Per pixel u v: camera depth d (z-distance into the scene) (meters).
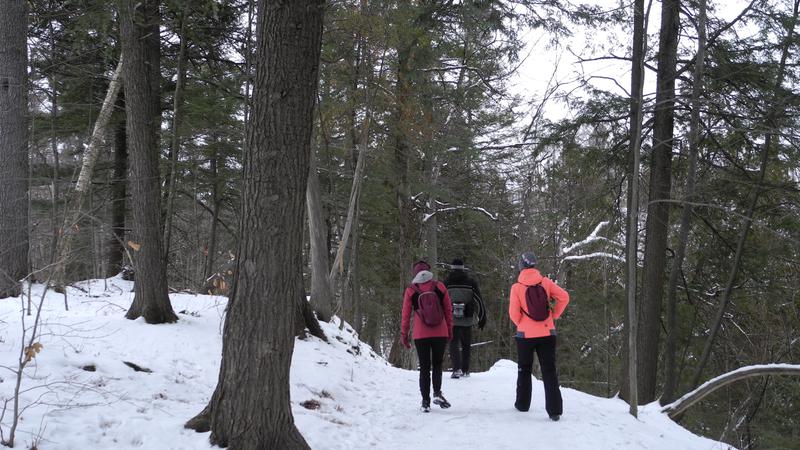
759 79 9.97
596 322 19.17
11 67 11.39
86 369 5.80
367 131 12.51
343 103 11.85
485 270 23.03
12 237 10.98
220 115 14.56
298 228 4.36
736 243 11.62
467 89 15.70
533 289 6.50
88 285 13.17
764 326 13.25
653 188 10.26
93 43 12.30
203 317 8.73
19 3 11.62
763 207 10.84
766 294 12.16
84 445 4.13
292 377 7.06
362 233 18.70
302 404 6.25
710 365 14.13
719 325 11.73
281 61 4.19
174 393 5.79
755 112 9.89
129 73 7.77
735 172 10.95
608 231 13.47
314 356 8.32
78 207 8.52
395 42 11.45
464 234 22.12
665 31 10.09
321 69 11.48
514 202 19.80
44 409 4.57
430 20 13.15
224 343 4.38
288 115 4.22
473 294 9.34
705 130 10.20
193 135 15.34
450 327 6.93
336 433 5.38
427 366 6.71
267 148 4.21
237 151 16.94
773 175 11.05
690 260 13.02
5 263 10.85
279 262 4.25
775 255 11.14
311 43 4.29
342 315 11.01
